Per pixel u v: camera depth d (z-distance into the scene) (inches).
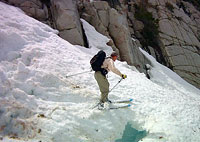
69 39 398.3
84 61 286.0
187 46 738.8
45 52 243.1
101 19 522.6
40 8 400.5
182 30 777.6
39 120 144.7
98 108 180.5
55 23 406.0
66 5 424.5
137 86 263.0
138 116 186.5
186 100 280.7
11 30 234.4
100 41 453.4
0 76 164.7
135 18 751.7
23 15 319.9
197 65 704.4
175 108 222.5
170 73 583.2
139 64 504.7
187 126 183.8
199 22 887.1
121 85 250.1
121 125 170.7
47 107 160.9
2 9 289.3
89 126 157.5
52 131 139.7
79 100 186.7
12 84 165.9
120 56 486.0
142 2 791.1
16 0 370.6
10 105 144.6
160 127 171.3
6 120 134.4
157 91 274.5
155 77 506.0
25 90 171.8
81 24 466.6
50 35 309.9
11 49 210.5
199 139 166.1
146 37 719.7
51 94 180.2
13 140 123.0
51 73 203.8
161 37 711.7
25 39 243.4
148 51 676.1
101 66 185.2
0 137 122.5
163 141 154.3
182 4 904.9
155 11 773.9
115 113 181.3
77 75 231.8
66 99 182.2
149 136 161.8
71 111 164.9
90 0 567.5
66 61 254.5
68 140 138.8
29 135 131.8
